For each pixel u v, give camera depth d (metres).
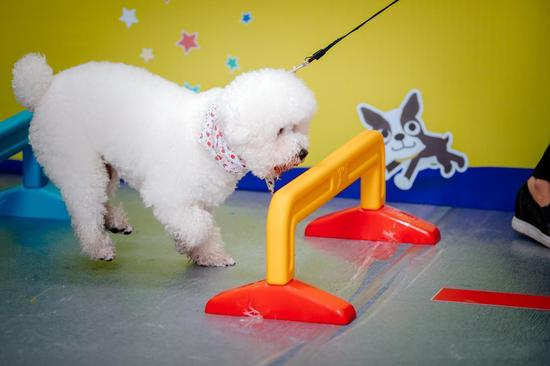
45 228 3.49
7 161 4.66
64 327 2.36
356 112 4.03
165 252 3.15
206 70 4.25
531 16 3.67
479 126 3.84
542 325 2.37
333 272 2.91
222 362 2.11
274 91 2.36
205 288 2.71
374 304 2.56
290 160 2.45
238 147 2.47
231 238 3.37
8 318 2.44
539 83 3.72
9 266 2.95
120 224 3.29
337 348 2.20
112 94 2.75
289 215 2.39
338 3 3.96
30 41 4.49
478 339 2.27
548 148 3.21
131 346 2.22
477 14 3.75
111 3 4.34
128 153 2.73
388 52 3.91
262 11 4.09
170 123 2.66
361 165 3.09
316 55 2.89
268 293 2.42
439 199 3.98
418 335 2.30
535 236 3.26
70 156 2.81
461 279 2.82
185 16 4.23
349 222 3.36
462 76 3.82
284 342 2.24
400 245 3.26
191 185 2.66
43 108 2.85
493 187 3.88
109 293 2.66
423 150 3.95
